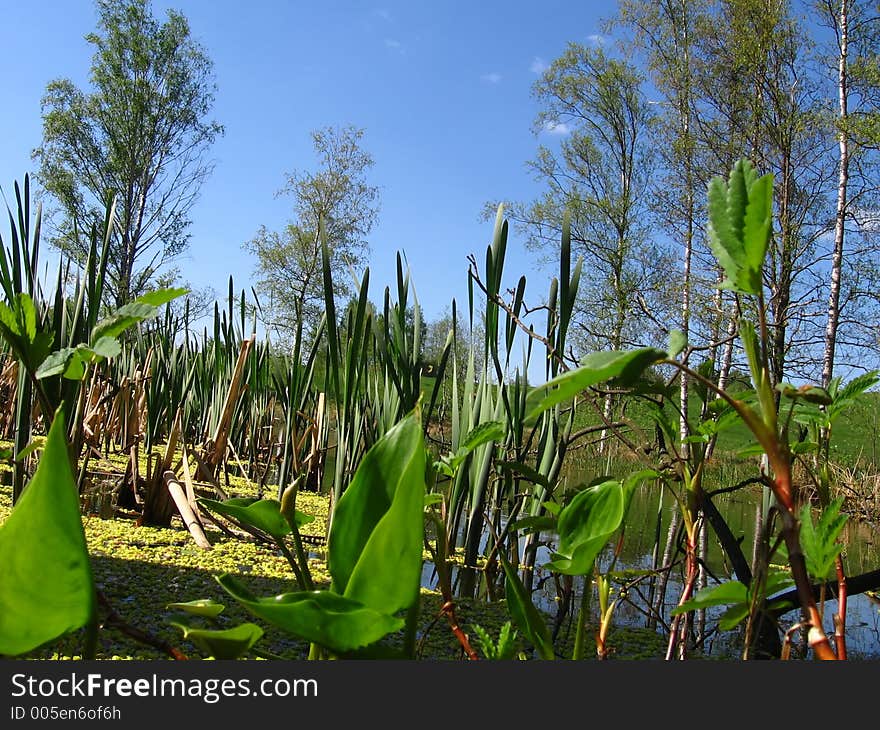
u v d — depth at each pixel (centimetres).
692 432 91
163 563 238
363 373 276
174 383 438
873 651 216
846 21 1024
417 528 62
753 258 57
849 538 476
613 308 1336
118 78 2031
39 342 97
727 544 184
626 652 191
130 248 2009
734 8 1027
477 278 166
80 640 144
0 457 104
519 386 223
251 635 64
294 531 81
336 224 2145
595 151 1739
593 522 82
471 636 188
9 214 179
